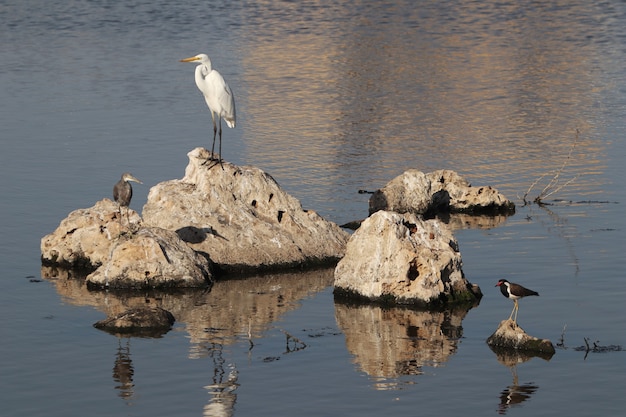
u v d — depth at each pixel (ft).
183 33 237.04
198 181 95.35
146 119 151.33
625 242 97.30
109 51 213.05
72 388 67.72
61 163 125.70
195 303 83.76
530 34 234.58
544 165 127.44
